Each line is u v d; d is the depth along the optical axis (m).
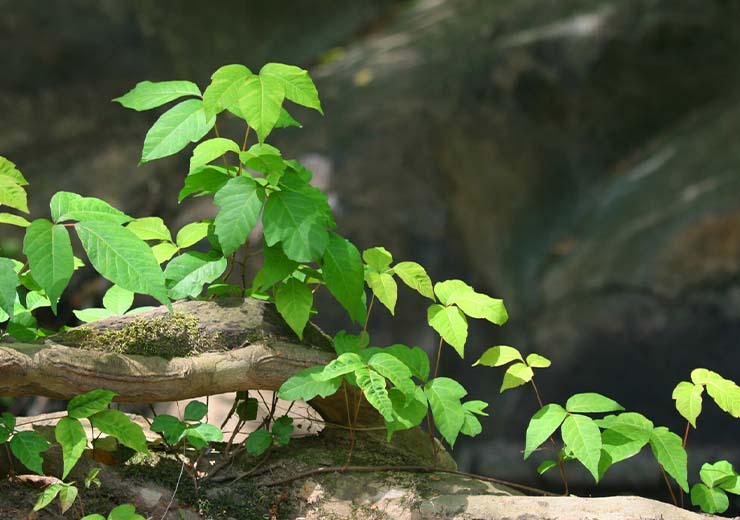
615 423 2.49
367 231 9.05
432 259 9.27
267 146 2.54
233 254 2.64
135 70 10.38
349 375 2.38
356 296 2.46
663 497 8.28
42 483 2.37
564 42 10.48
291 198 2.41
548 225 10.20
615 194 10.10
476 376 9.22
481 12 11.06
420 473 2.56
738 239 8.96
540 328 9.45
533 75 10.29
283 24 11.55
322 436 2.74
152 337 2.42
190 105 2.48
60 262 2.17
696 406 2.48
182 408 3.57
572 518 2.26
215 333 2.47
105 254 2.21
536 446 2.36
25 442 2.24
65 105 10.02
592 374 9.20
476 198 9.73
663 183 9.82
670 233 9.20
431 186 9.46
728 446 8.73
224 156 2.59
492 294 9.55
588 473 8.30
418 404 2.42
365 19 12.07
